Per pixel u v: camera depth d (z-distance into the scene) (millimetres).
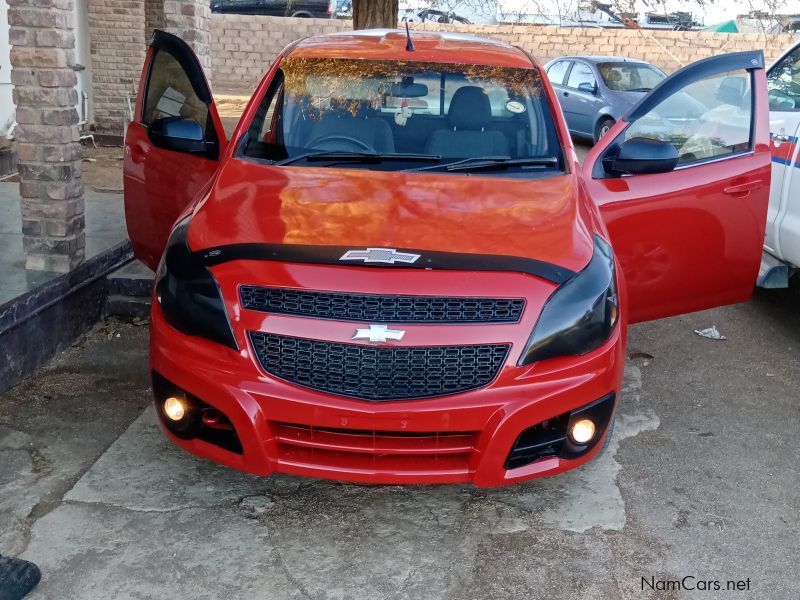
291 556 3234
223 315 3160
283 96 4367
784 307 6434
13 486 3605
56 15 4727
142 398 4484
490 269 3184
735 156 4359
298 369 3109
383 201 3621
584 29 19516
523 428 3143
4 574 2904
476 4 10336
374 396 3086
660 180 4238
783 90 5852
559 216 3605
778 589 3145
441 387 3104
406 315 3092
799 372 5215
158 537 3303
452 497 3676
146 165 4691
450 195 3713
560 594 3076
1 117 9086
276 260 3197
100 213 6637
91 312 5336
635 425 4402
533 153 4176
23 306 4531
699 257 4383
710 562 3287
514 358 3111
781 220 5484
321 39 4883
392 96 4348
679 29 19344
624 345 3504
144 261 4965
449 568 3201
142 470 3766
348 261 3160
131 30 11133
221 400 3141
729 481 3883
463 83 4391
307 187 3734
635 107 4281
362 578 3125
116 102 11430
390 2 7719
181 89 4602
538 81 4492
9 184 7773
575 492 3740
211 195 3764
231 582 3070
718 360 5363
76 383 4625
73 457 3867
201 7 7043
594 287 3287
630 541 3400
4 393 4453
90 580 3035
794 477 3947
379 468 3184
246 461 3201
